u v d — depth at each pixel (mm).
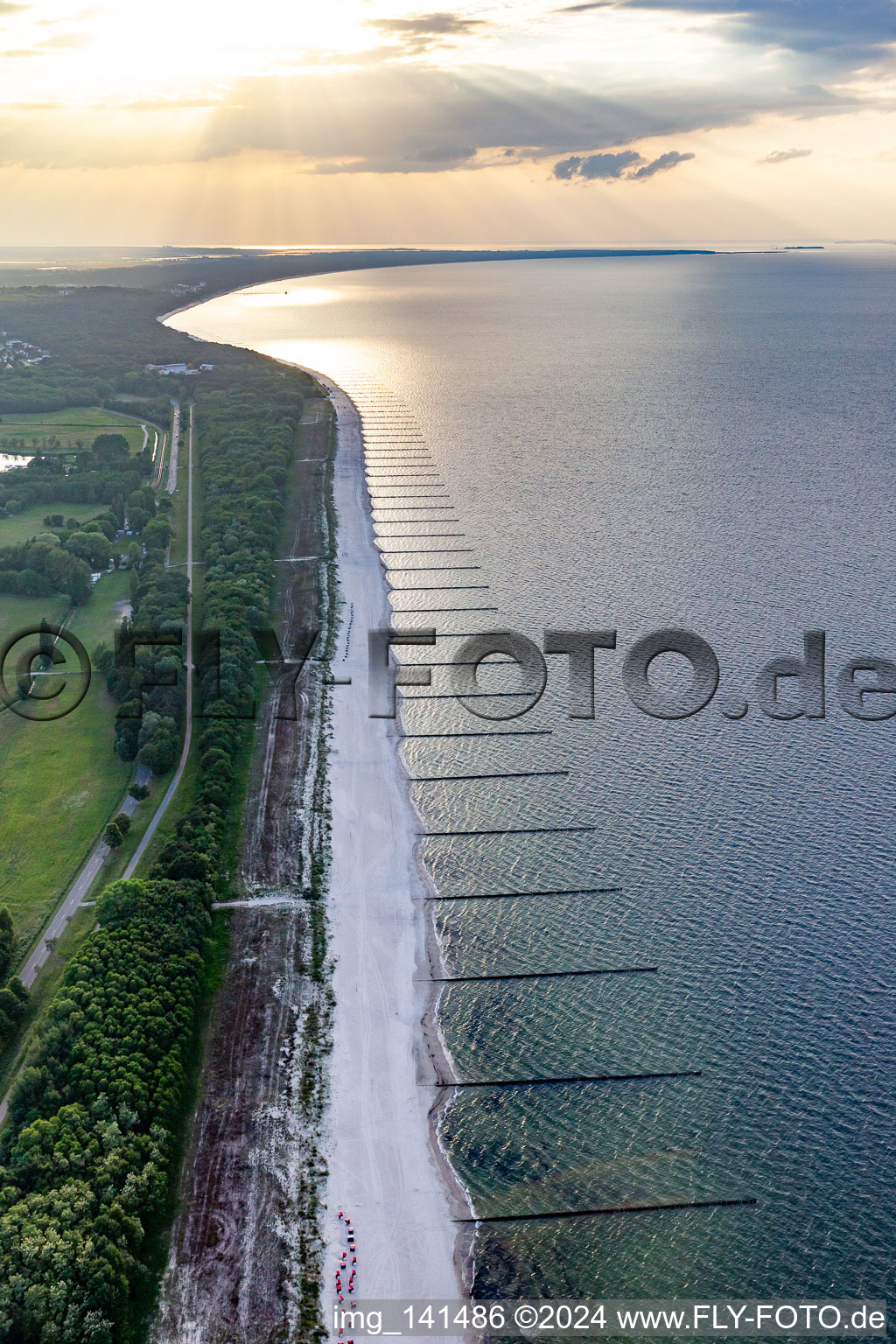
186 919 170000
